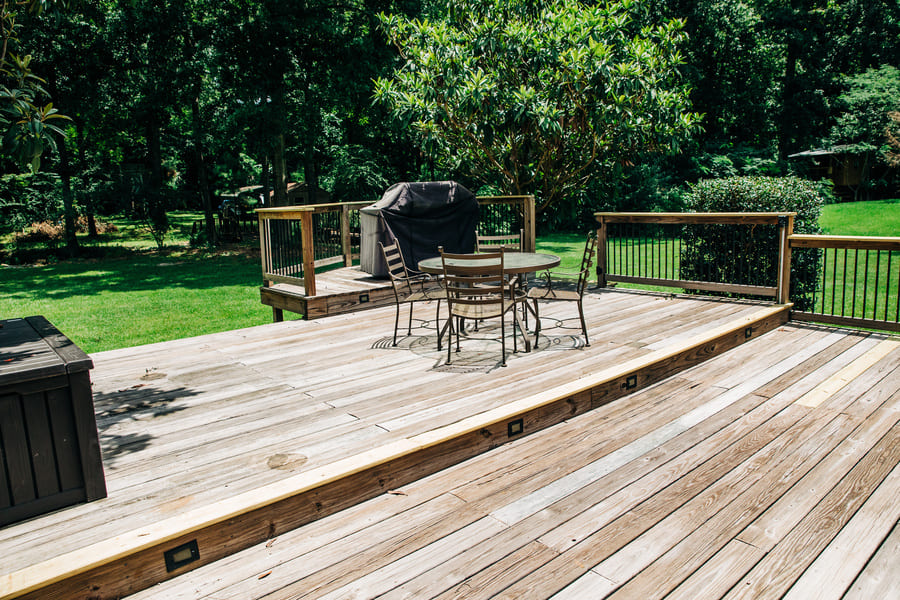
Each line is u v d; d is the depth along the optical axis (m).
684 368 5.04
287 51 15.84
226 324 9.20
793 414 4.00
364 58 15.37
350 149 18.95
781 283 6.63
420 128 8.89
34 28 15.11
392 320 6.59
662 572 2.38
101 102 18.02
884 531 2.65
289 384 4.38
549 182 9.62
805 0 26.20
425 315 6.83
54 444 2.62
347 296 7.00
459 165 9.74
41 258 18.20
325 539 2.66
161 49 15.61
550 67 8.31
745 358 5.34
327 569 2.44
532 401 3.81
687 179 21.72
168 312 10.20
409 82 8.78
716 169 21.64
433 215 8.21
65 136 3.57
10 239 21.80
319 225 8.36
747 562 2.44
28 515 2.58
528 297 5.12
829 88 26.22
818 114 25.84
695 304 6.97
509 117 8.27
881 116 22.67
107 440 3.42
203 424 3.64
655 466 3.29
